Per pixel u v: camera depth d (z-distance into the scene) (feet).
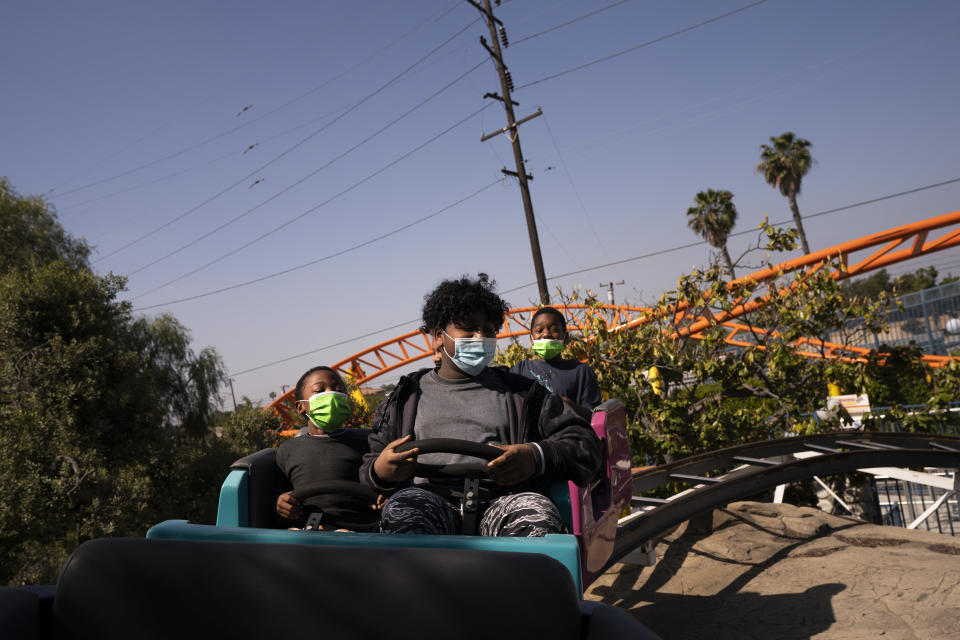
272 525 10.37
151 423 69.10
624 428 12.51
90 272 71.00
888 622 13.57
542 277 74.23
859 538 20.74
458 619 3.29
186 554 3.55
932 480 34.60
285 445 11.25
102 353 64.64
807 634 13.39
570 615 3.35
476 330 8.36
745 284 36.37
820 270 36.68
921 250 80.69
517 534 6.70
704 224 164.55
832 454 26.84
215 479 80.69
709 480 21.16
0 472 56.34
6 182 85.40
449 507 7.63
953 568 16.78
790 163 172.14
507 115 77.77
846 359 37.19
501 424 8.03
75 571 3.48
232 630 3.39
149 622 3.41
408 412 8.46
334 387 11.53
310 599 3.40
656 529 17.92
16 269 69.51
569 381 15.94
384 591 3.37
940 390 36.19
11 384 61.36
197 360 94.38
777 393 37.73
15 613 3.29
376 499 9.05
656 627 14.92
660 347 37.45
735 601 15.90
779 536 21.11
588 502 9.15
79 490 56.95
